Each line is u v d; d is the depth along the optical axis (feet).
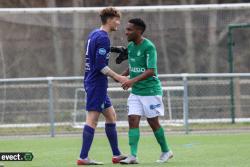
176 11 177.88
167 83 161.48
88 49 96.63
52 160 105.70
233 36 178.29
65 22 178.09
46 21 178.40
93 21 177.47
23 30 178.29
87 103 97.04
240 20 178.91
